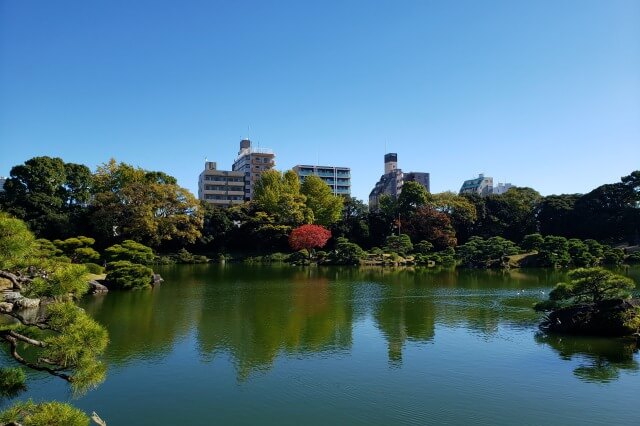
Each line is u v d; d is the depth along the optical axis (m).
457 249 71.69
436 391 14.88
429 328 23.67
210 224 76.62
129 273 38.50
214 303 31.33
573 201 78.75
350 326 24.14
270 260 72.31
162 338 21.47
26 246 7.90
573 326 22.05
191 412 13.34
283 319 25.95
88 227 62.78
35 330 9.41
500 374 16.47
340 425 12.51
